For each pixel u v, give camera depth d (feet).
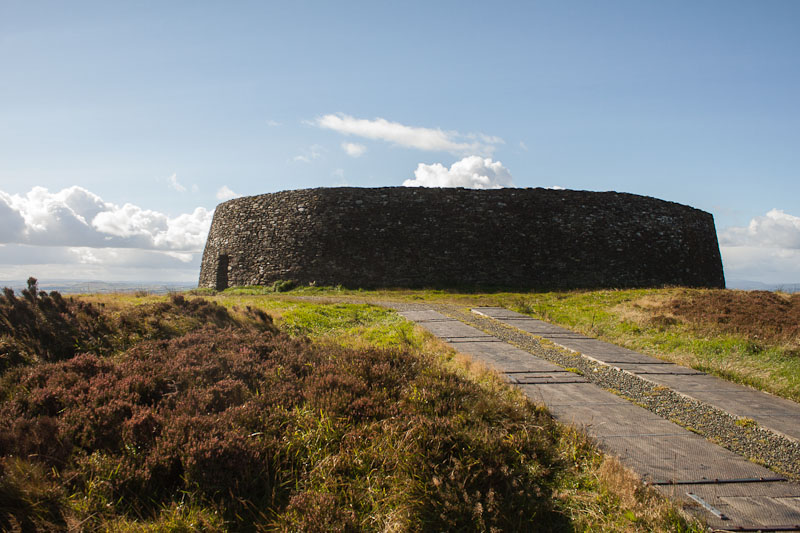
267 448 17.74
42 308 33.24
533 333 44.27
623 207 94.32
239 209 105.09
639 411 23.72
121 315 36.42
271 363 27.32
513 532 14.78
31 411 19.49
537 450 18.44
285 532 14.37
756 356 35.35
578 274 90.07
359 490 16.37
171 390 22.58
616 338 43.14
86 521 13.82
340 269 91.56
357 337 41.24
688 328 44.47
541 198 94.17
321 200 95.25
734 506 15.33
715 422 22.70
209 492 15.62
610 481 16.25
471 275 90.53
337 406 20.97
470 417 20.07
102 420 18.29
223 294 83.71
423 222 93.20
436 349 36.09
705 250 101.96
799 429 21.72
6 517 13.16
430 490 15.74
